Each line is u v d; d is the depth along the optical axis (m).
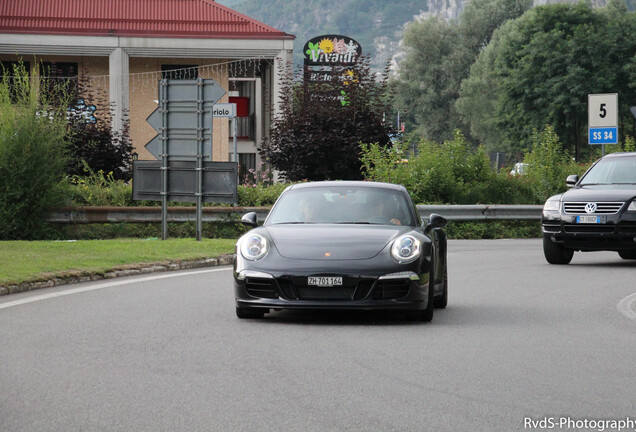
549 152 52.84
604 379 11.97
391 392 11.11
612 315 18.08
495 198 48.47
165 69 71.69
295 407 10.31
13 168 34.12
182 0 73.81
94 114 50.00
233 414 9.97
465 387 11.42
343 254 16.73
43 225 35.09
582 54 132.25
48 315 17.27
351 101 50.19
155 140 33.91
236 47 70.12
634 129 138.50
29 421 9.61
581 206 28.89
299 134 50.09
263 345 14.35
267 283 16.64
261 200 41.25
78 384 11.37
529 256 32.25
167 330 15.70
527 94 134.88
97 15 71.88
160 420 9.70
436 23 198.75
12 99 36.41
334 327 16.39
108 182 40.66
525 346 14.46
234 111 42.03
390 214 18.61
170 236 37.44
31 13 70.88
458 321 17.23
